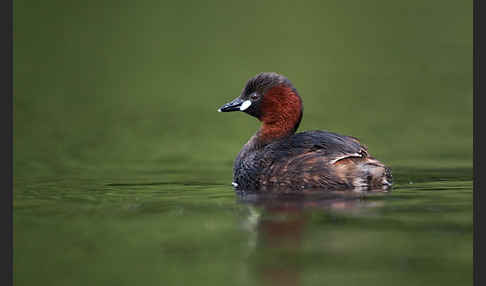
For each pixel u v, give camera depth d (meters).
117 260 8.70
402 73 27.56
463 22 31.91
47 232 9.87
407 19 32.44
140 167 16.67
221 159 17.89
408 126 21.36
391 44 29.94
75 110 23.80
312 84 25.94
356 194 12.11
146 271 8.28
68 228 10.07
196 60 28.64
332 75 27.00
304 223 9.98
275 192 12.59
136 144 19.73
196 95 25.28
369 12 33.22
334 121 21.67
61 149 19.03
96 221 10.43
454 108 23.44
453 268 8.24
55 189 13.44
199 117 23.08
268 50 29.38
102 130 21.48
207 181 14.55
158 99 25.20
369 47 29.94
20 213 11.00
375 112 22.84
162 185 13.96
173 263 8.56
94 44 29.97
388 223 9.92
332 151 12.88
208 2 33.94
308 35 30.70
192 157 18.16
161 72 27.34
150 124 22.17
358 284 7.79
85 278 8.15
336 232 9.51
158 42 29.86
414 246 8.94
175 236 9.57
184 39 30.20
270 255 8.70
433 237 9.27
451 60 28.81
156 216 10.72
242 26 31.58
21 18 30.94
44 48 29.31
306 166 12.85
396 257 8.58
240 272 8.20
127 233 9.76
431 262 8.43
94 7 32.50
